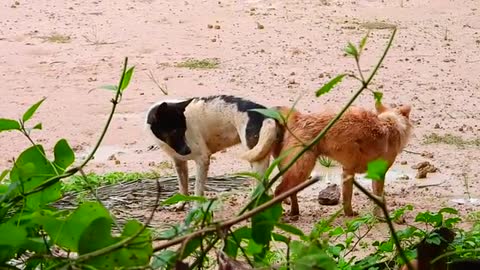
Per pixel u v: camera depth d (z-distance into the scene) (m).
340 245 5.54
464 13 22.41
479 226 5.73
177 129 10.14
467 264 3.88
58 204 8.93
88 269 2.73
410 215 9.98
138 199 10.35
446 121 14.39
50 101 15.26
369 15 22.14
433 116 14.65
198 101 10.13
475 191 11.16
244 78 16.81
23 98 15.48
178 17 21.55
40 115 14.45
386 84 16.53
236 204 10.11
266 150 9.38
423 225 9.07
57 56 18.16
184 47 19.00
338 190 10.52
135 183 10.82
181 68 17.39
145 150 12.88
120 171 11.79
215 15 21.81
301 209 10.27
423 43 19.61
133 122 14.18
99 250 2.72
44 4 22.52
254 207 2.90
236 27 20.70
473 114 14.85
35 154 3.24
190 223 3.06
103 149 12.95
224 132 10.09
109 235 2.77
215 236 3.11
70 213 3.17
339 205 10.43
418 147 13.02
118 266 2.74
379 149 9.50
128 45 19.06
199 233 2.74
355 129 9.31
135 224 2.79
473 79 17.02
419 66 17.81
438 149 12.95
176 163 10.38
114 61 17.84
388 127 9.54
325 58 18.33
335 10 22.53
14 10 21.84
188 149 10.15
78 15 21.59
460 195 11.01
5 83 16.30
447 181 11.57
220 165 11.97
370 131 9.38
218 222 2.71
